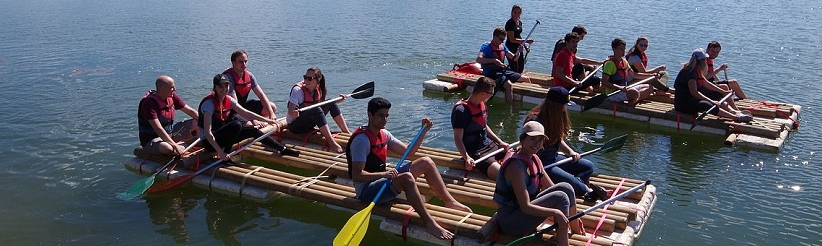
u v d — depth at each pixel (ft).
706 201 28.71
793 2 101.55
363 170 23.90
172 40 71.36
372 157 24.20
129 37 73.61
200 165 30.09
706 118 38.24
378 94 47.98
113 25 83.66
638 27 77.87
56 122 40.06
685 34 72.74
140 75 53.93
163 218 26.94
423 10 97.35
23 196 28.96
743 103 41.55
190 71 55.57
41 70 55.67
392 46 66.95
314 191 26.58
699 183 30.78
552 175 25.16
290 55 62.28
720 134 37.76
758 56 60.03
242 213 27.35
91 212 27.48
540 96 45.21
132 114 42.04
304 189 26.81
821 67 55.36
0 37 74.18
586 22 82.53
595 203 25.05
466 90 48.88
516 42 52.85
